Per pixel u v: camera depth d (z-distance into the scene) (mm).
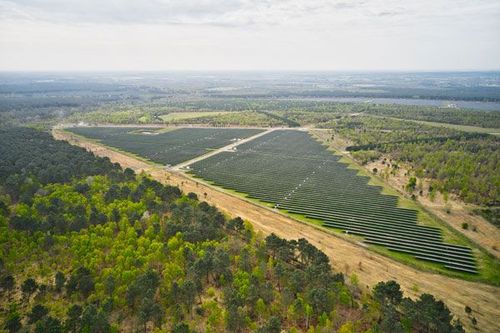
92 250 142500
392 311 110000
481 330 112000
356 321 111250
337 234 175625
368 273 143000
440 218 191875
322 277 121375
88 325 102562
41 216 171375
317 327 103688
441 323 103500
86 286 120312
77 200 187750
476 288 134500
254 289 116125
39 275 133250
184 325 101312
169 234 155625
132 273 125250
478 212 196875
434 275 142750
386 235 173875
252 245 153375
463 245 164625
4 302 120312
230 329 106250
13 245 145625
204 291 126125
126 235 152000
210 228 157375
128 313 115688
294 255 147000
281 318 113000
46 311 111750
